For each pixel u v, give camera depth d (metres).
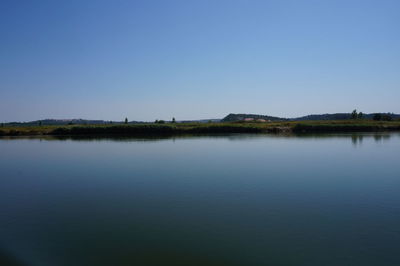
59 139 85.56
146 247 15.82
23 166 41.97
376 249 15.49
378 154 50.75
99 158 48.72
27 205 23.61
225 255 14.90
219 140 79.12
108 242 16.45
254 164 41.50
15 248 15.83
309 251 15.29
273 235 17.25
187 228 18.38
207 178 32.72
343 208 22.16
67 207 22.98
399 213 21.02
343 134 98.31
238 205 23.00
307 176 33.38
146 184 30.23
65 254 15.11
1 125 148.62
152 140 81.00
